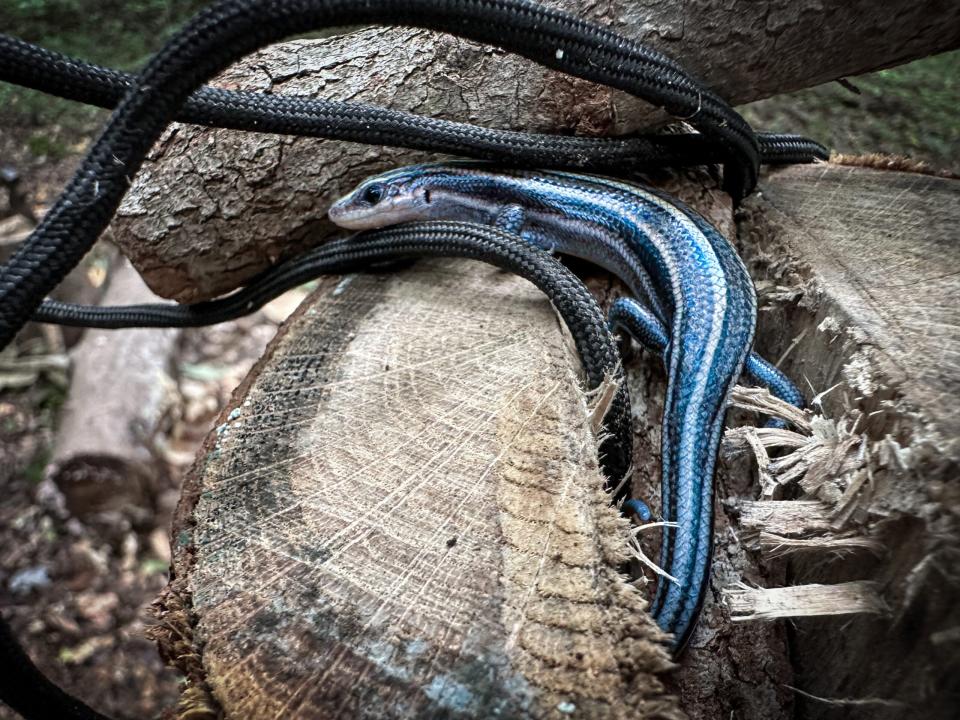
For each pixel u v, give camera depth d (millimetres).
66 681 178
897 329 79
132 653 185
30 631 186
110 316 129
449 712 58
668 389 86
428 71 111
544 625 62
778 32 103
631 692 59
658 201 105
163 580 201
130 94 68
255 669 63
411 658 62
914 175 116
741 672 83
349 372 92
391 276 111
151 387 235
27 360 253
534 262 96
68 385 244
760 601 68
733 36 103
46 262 68
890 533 65
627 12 102
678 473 79
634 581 80
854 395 75
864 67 112
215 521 76
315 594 67
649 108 110
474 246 101
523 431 78
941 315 81
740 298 90
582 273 117
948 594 58
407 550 69
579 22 86
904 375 70
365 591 67
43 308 130
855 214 106
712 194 115
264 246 118
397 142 107
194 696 64
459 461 77
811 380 90
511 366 88
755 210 113
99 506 208
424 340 95
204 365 275
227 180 111
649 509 90
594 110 110
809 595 68
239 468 81
